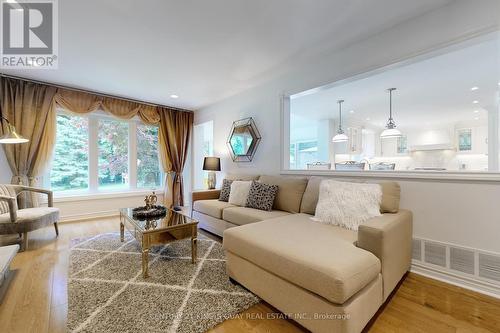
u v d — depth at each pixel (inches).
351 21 82.8
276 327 56.1
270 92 138.3
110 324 55.4
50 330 53.8
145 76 131.8
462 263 74.3
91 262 90.1
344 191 83.5
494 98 166.6
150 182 196.4
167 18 80.4
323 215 84.0
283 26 85.4
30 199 134.5
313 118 244.5
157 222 91.4
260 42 96.4
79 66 118.3
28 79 134.7
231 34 90.4
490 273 69.4
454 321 57.7
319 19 81.5
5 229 97.7
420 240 82.9
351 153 240.4
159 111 193.8
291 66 119.2
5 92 128.8
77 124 160.7
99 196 165.8
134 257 95.1
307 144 293.3
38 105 138.9
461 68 117.1
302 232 71.4
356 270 48.8
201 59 111.0
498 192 68.5
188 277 78.7
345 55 101.0
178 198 202.4
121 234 114.3
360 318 49.3
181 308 61.8
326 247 58.1
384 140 293.6
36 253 99.6
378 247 58.5
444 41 75.0
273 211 109.2
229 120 171.5
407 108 196.1
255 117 148.9
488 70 119.6
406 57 83.2
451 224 76.6
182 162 206.1
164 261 91.4
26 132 133.9
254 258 64.0
